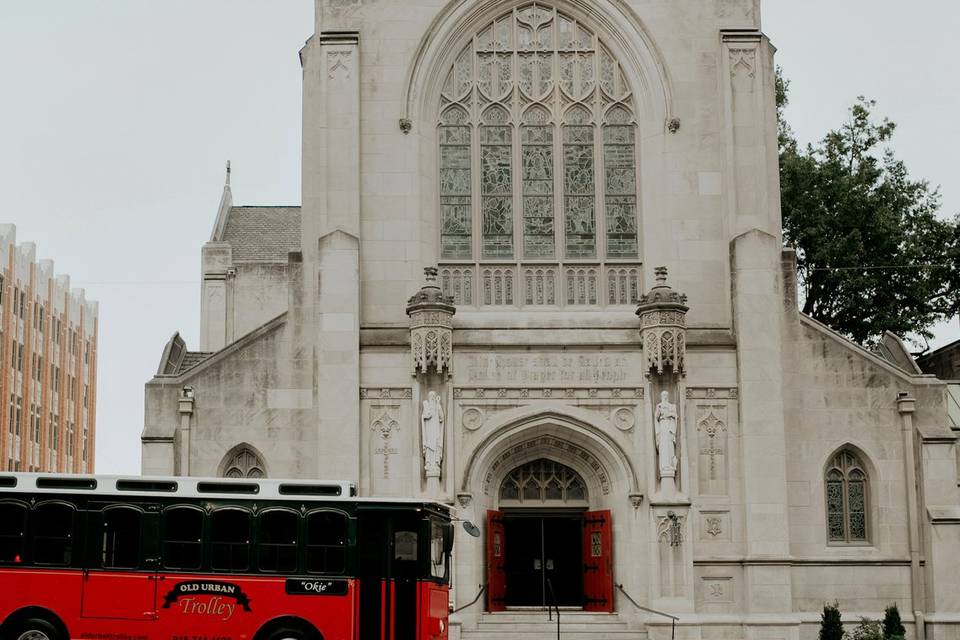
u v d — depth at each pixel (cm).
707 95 4291
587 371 4112
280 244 6700
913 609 4044
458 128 4341
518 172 4322
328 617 2959
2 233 9388
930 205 6041
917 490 4116
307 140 4322
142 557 2962
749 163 4212
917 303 5872
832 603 4041
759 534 4000
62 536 2966
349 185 4175
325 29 4269
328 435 4019
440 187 4306
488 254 4278
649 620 3925
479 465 4059
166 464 4081
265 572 2970
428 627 2975
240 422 4138
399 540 3002
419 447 4012
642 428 4081
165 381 4147
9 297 9500
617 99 4356
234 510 2995
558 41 4384
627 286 4269
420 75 4281
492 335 4116
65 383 11381
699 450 4088
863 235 5900
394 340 4109
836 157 6003
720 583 4016
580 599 4312
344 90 4228
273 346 4184
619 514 4091
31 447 10181
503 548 4144
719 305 4194
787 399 4153
